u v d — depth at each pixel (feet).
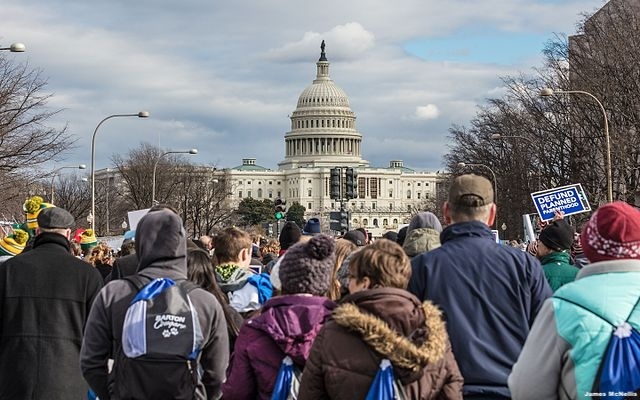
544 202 81.66
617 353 18.13
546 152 241.76
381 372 19.02
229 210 448.24
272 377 22.88
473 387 23.65
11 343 30.68
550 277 35.78
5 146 138.31
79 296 31.32
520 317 24.21
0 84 137.39
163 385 22.97
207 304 24.20
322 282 23.43
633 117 197.26
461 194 25.46
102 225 368.48
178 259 25.08
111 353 24.77
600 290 18.80
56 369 30.60
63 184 342.64
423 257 24.99
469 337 23.81
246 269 35.27
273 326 22.85
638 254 19.27
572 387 18.45
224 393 23.56
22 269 31.04
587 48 212.64
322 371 19.67
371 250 21.18
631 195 199.72
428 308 19.88
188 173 377.30
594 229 19.47
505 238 286.25
